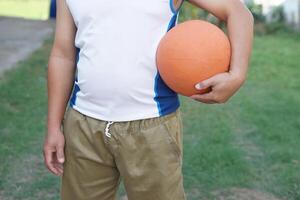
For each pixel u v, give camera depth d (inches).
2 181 162.2
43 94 261.9
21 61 342.6
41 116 227.0
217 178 167.0
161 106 79.0
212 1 77.2
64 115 85.7
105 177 84.7
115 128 79.1
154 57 76.9
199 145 193.3
